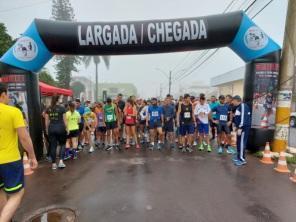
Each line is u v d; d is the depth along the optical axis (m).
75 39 6.86
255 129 7.29
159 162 6.62
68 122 6.91
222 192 4.50
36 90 7.15
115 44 7.03
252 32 6.95
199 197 4.28
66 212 3.77
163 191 4.55
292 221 3.49
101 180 5.20
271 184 4.91
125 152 7.91
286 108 7.11
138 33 6.95
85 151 8.12
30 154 3.11
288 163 6.56
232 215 3.65
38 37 6.75
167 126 8.59
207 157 7.17
